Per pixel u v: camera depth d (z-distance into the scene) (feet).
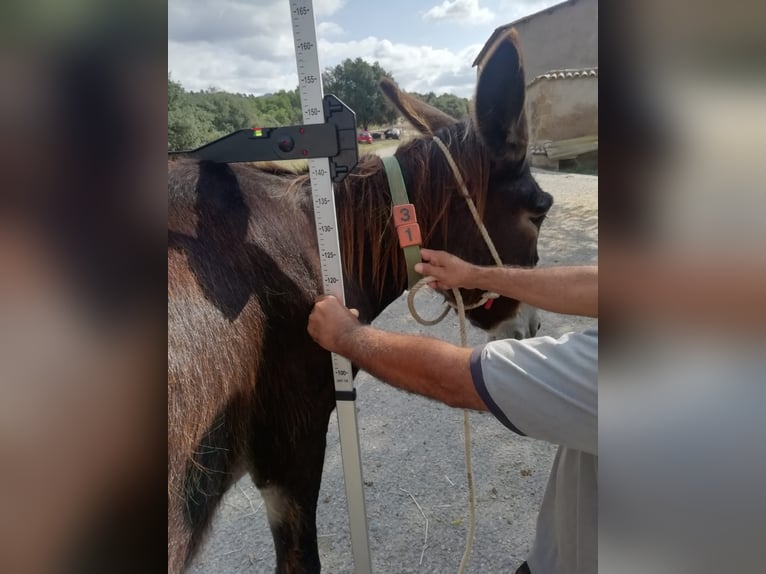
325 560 6.25
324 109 3.16
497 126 4.50
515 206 4.79
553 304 4.20
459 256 4.74
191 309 3.22
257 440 4.06
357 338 3.37
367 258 4.50
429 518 6.75
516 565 6.06
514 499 7.00
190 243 3.41
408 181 4.47
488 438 8.28
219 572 6.21
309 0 3.01
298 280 3.94
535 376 2.91
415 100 4.76
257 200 3.91
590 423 2.82
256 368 3.70
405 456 7.93
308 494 4.62
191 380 3.10
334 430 8.76
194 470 3.29
